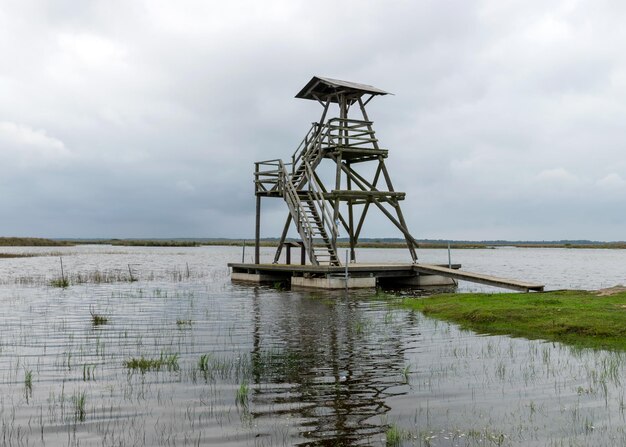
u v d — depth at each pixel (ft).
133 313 64.44
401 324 55.93
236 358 40.98
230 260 217.36
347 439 25.43
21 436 25.94
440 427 26.84
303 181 105.29
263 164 111.14
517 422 27.45
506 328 52.70
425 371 37.09
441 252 406.41
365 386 33.65
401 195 101.86
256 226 113.60
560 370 36.96
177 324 56.39
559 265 206.80
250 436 25.80
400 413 28.86
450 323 56.44
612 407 29.45
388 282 104.17
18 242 389.19
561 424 27.09
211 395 31.86
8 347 45.27
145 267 162.71
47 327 54.95
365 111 103.50
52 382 34.71
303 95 108.17
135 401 30.83
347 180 110.01
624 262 240.73
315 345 45.65
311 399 31.12
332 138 101.65
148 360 40.22
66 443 25.14
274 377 35.63
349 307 69.05
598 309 55.67
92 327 54.85
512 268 181.16
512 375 35.91
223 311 65.72
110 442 25.23
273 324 56.18
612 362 38.86
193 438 25.62
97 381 34.86
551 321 52.60
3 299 78.69
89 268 153.69
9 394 32.19
